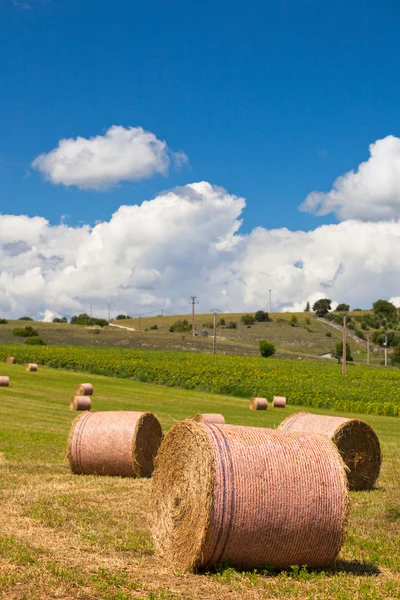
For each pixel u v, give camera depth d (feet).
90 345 293.43
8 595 23.82
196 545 27.91
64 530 33.76
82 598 23.95
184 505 29.53
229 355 271.49
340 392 152.46
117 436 52.37
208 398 138.10
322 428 51.39
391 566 29.91
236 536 27.45
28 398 118.83
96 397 125.90
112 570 27.45
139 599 24.14
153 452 53.57
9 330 336.29
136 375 175.22
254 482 27.73
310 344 417.69
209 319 532.32
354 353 391.65
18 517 36.17
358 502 44.80
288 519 27.78
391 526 37.70
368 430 51.37
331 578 27.61
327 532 28.22
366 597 25.11
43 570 26.48
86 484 47.65
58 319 528.22
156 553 30.50
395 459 63.82
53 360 195.93
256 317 525.34
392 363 349.41
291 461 28.45
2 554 28.48
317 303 588.09
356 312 604.49
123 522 35.99
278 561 28.43
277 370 205.87
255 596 25.07
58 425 85.30
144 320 532.32
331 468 28.76
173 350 296.71
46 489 44.75
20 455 59.11
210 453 27.86
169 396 136.98
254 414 112.78
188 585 26.21
